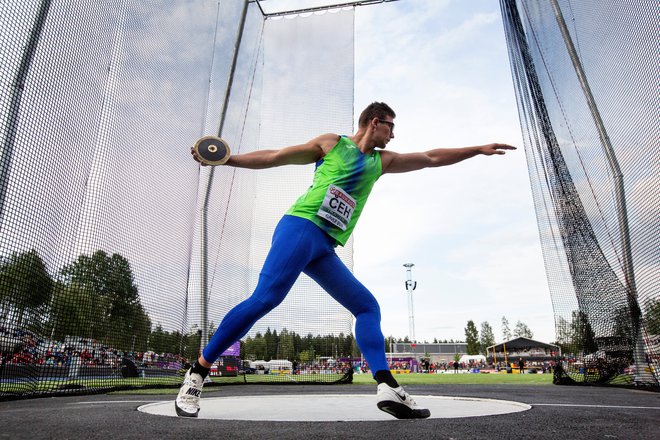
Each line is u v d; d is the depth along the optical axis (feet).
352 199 6.75
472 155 7.58
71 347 14.70
